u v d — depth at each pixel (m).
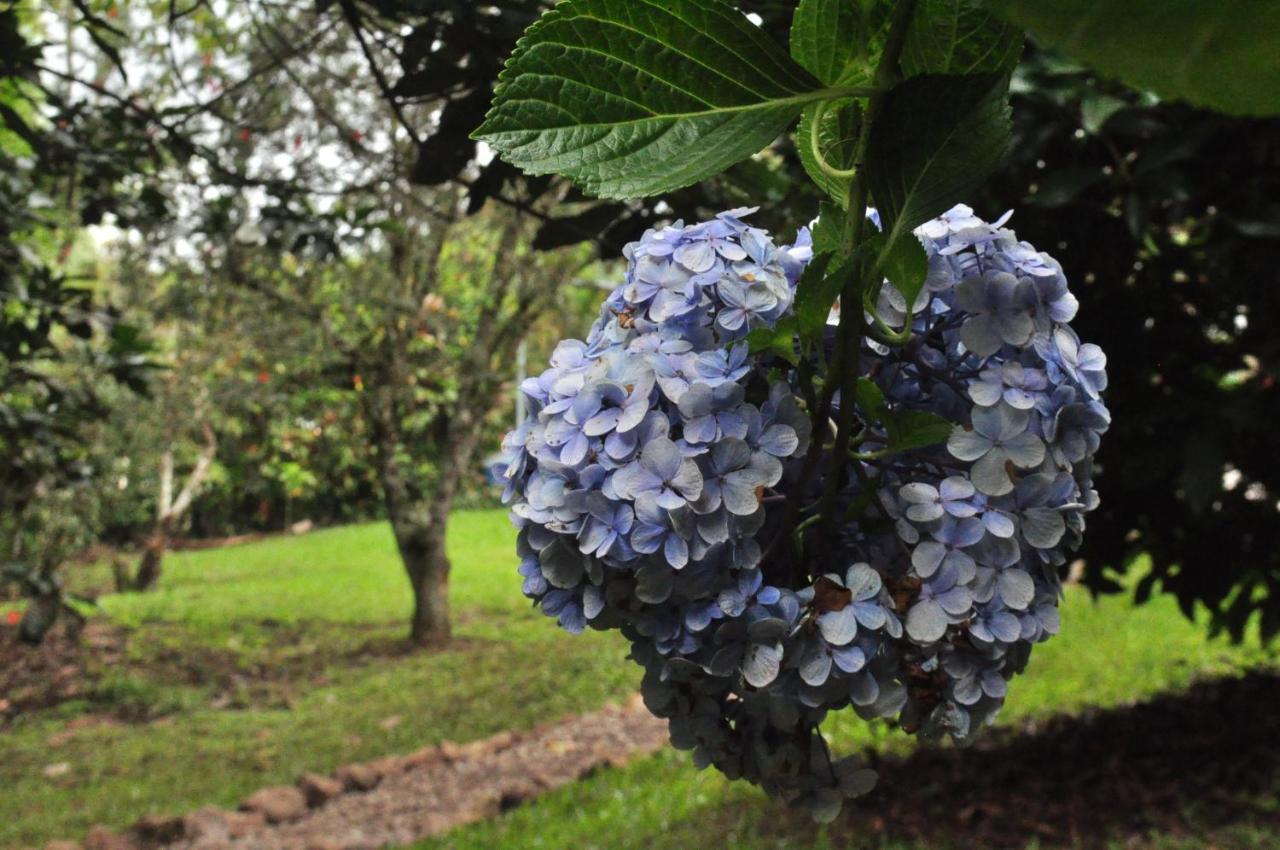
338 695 8.49
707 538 0.77
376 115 6.30
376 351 9.57
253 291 9.04
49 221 4.40
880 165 0.70
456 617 11.36
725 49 0.68
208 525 21.55
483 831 5.07
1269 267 3.25
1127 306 3.67
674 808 4.96
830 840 4.30
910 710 0.84
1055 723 5.60
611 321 0.94
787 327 0.76
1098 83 2.86
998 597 0.80
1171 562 4.50
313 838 5.32
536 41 0.68
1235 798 4.29
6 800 6.22
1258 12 0.32
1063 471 0.83
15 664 9.83
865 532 0.83
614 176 0.70
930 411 0.87
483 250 10.34
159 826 5.38
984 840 4.13
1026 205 3.41
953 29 0.71
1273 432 3.43
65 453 5.55
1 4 2.93
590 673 8.35
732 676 0.82
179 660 9.90
